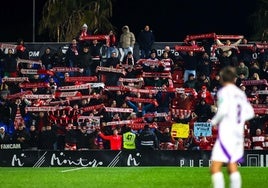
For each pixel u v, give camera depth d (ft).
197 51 313.32
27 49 327.67
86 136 274.57
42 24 407.44
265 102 296.71
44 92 306.14
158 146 274.36
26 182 192.34
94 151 264.11
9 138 275.59
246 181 191.72
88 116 282.56
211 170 125.18
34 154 264.93
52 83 306.55
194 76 306.14
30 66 318.04
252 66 306.55
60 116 291.17
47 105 299.17
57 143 279.90
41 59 317.22
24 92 303.27
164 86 304.50
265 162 260.62
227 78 124.88
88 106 292.40
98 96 296.30
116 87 300.61
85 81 308.60
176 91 298.35
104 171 231.30
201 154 261.85
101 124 281.95
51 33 406.62
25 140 274.16
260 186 178.81
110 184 186.29
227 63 306.96
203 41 319.68
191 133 278.67
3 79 311.06
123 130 278.87
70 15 405.59
